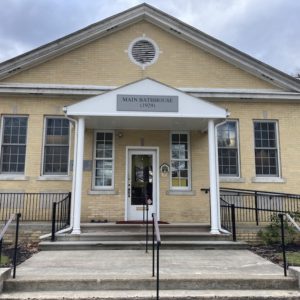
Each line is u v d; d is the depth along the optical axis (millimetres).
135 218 12836
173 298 5535
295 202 13391
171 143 13414
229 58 14219
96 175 13055
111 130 13281
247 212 13000
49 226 10914
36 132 13156
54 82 13570
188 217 12891
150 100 10695
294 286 6102
